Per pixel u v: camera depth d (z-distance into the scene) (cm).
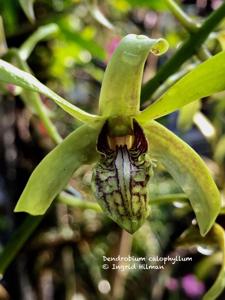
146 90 11
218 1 19
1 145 19
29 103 12
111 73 8
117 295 21
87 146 9
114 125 9
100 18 13
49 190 9
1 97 18
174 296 23
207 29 10
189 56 10
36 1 17
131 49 7
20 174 19
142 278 22
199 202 9
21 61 12
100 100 8
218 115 17
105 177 9
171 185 22
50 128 11
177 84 8
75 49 18
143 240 22
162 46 7
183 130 14
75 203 11
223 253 10
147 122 9
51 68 19
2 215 19
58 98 8
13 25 16
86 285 21
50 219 20
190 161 9
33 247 20
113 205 8
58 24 16
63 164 9
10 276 19
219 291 9
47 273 20
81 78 21
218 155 17
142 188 9
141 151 9
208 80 8
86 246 21
